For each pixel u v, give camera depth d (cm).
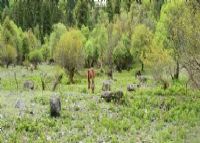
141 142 2183
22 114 2833
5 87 5303
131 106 3219
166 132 2358
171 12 4003
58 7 17900
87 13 15150
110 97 3406
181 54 3378
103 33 9494
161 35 5541
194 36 3309
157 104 3284
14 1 18662
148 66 4900
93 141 2206
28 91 4588
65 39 6619
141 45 8356
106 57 9181
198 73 3369
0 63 10600
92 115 2881
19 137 2241
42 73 8194
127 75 8012
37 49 12900
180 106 3114
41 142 2159
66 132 2398
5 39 11706
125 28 10606
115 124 2570
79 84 5912
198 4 3328
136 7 12206
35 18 16512
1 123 2503
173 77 4825
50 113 2827
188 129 2436
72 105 3262
